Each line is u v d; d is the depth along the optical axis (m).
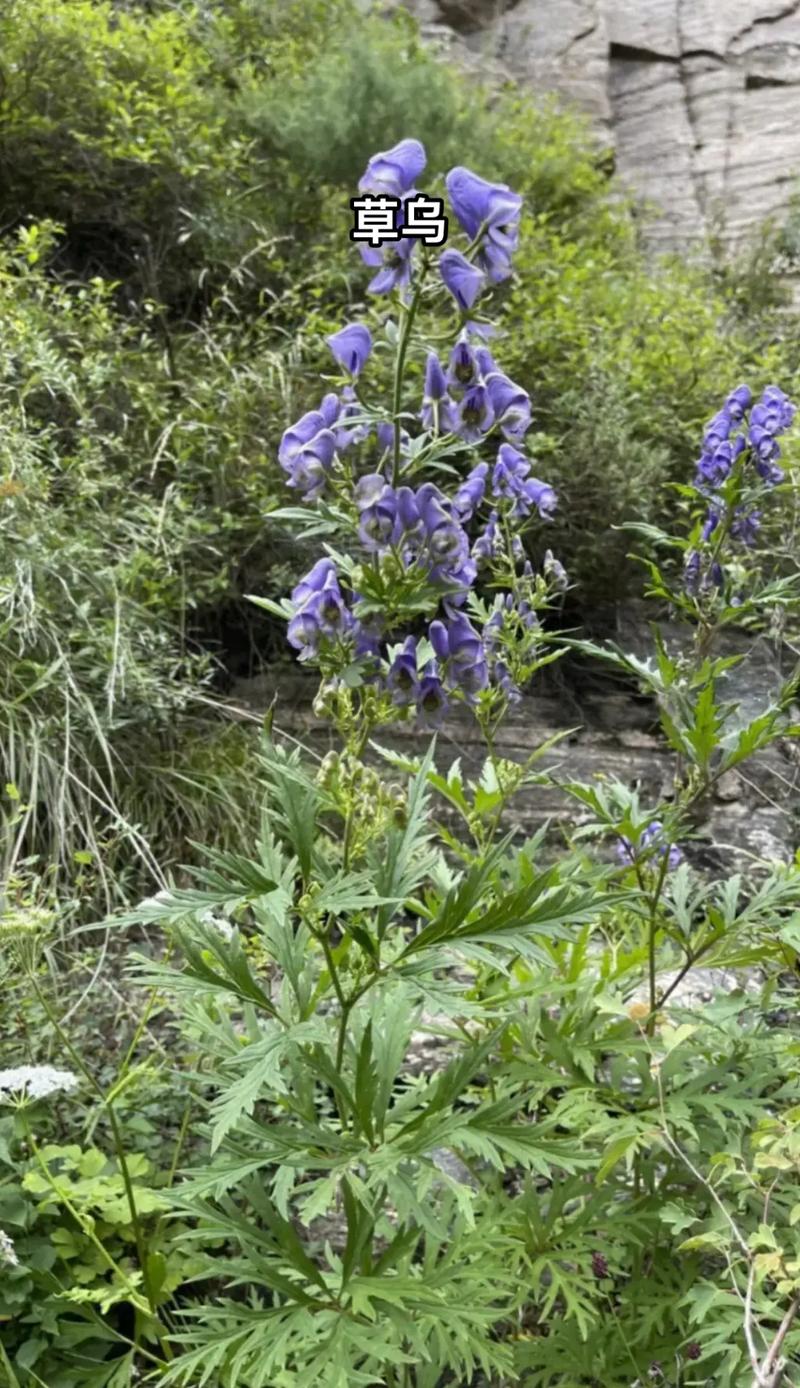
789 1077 2.46
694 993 3.65
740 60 13.05
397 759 2.80
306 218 7.78
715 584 3.09
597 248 9.66
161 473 5.82
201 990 1.87
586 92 12.62
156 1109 3.06
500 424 2.08
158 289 6.99
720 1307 2.27
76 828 4.25
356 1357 2.23
